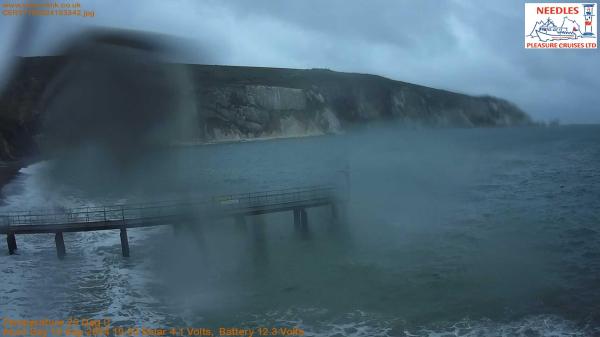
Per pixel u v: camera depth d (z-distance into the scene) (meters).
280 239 24.34
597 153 81.38
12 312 14.80
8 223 22.00
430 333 13.79
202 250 22.42
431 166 65.75
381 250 22.41
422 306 15.69
